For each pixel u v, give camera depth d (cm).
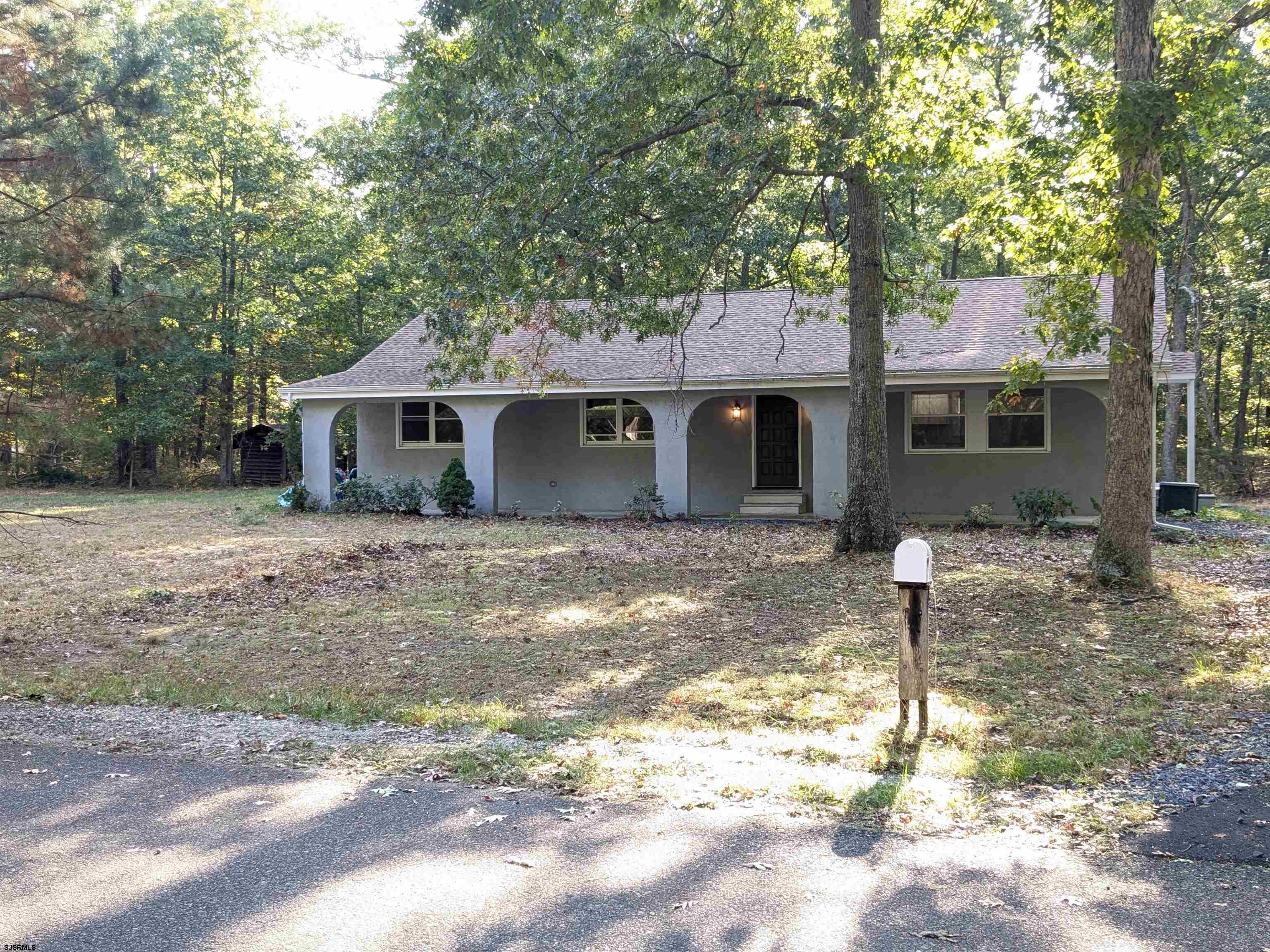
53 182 1014
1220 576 1180
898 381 1806
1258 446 3612
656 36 1229
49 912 347
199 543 1631
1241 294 3020
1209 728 583
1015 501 1752
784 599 1059
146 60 1106
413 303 3347
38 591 1177
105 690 706
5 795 471
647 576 1229
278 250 3388
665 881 371
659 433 1956
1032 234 1024
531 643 867
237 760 529
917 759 525
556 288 1249
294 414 3259
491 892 363
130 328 1047
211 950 321
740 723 610
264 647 861
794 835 416
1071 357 1043
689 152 1258
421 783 488
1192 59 940
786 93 1262
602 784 483
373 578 1234
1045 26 1227
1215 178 2822
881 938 327
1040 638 855
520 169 1214
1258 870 379
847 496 1538
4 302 1018
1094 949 318
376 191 1477
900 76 1180
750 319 2158
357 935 330
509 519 1997
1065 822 433
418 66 1309
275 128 3450
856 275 1351
